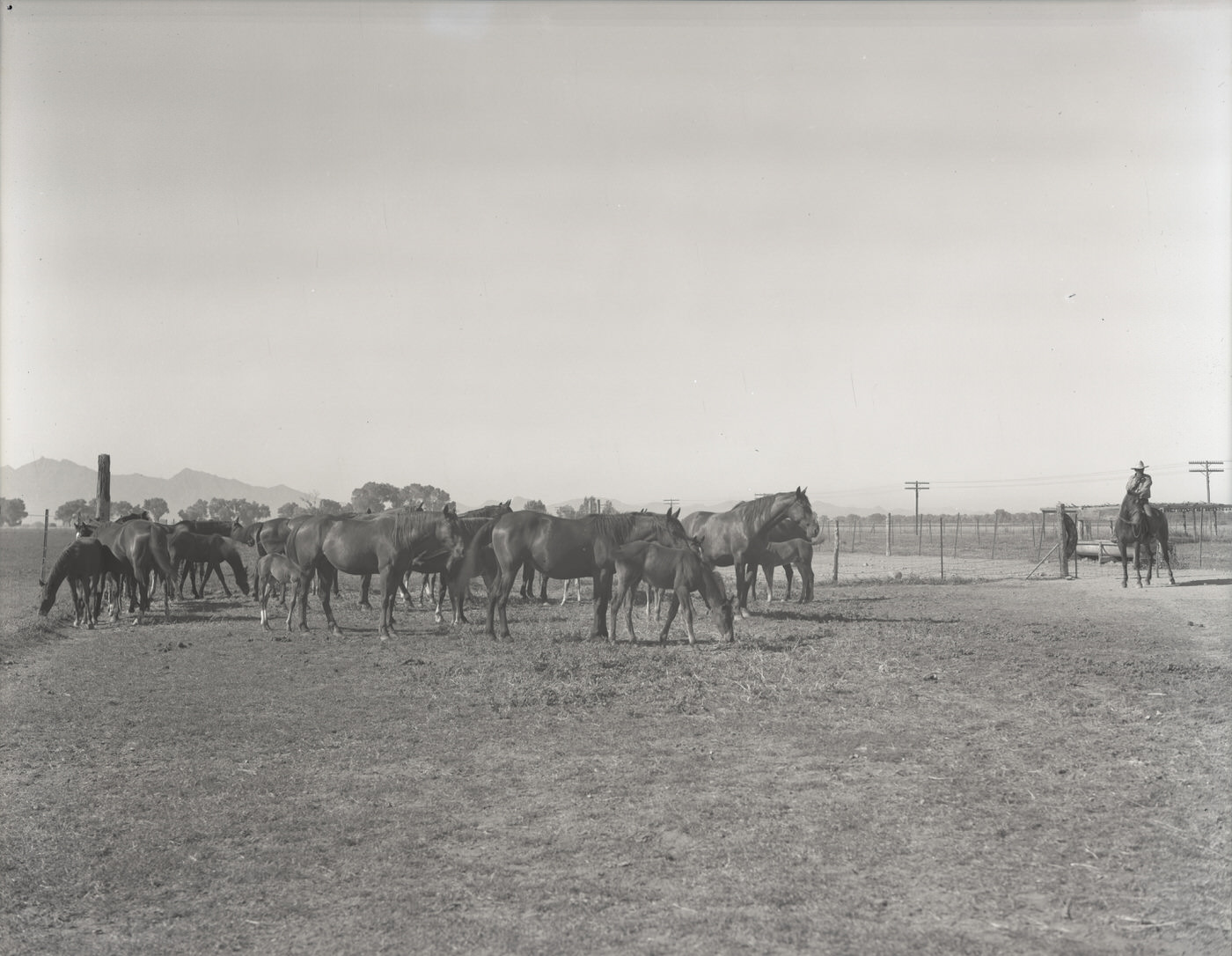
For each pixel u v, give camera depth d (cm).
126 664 1661
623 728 1164
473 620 2178
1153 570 3803
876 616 2169
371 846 809
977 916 651
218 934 662
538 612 2336
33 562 5038
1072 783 923
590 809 882
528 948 623
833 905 670
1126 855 746
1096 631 1886
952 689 1341
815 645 1683
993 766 983
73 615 2394
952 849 764
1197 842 770
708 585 1722
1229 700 1264
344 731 1180
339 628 2017
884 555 5566
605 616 1814
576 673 1462
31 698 1384
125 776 1017
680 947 616
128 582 2394
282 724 1217
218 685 1465
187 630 2100
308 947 638
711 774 977
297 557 1992
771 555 2553
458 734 1152
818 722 1174
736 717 1205
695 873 731
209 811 904
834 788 924
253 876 753
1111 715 1192
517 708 1270
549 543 1784
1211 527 6956
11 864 786
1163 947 602
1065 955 595
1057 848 764
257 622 2225
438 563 2102
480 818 870
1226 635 1848
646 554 1741
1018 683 1372
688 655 1600
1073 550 3553
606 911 673
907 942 615
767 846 779
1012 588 3023
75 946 648
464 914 678
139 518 2738
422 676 1480
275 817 884
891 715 1204
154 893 732
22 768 1049
